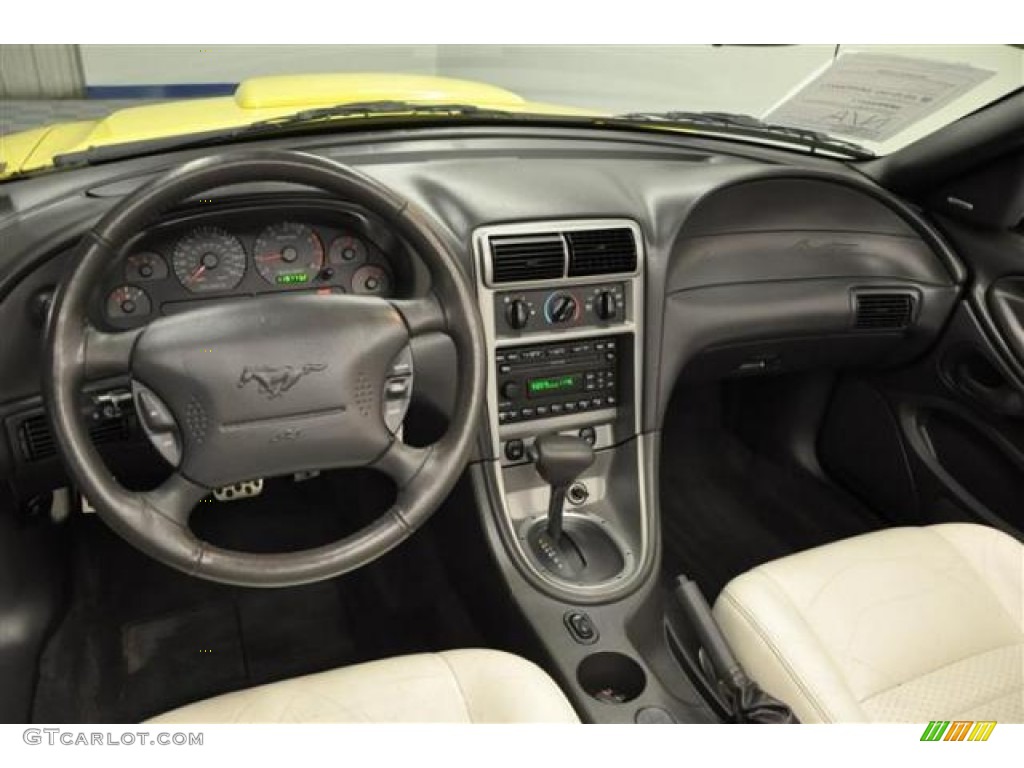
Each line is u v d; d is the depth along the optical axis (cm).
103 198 117
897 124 157
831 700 96
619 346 141
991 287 159
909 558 116
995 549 118
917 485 179
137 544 88
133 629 155
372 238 124
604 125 158
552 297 133
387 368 98
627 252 134
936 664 104
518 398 137
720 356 166
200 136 132
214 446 91
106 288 113
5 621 132
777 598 108
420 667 95
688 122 162
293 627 158
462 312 100
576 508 143
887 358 177
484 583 136
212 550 90
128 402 107
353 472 173
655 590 132
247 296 122
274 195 116
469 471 133
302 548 172
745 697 98
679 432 213
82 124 150
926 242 168
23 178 122
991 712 98
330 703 90
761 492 201
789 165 165
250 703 91
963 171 156
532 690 91
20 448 113
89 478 85
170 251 116
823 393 199
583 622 123
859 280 165
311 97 151
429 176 133
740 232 159
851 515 193
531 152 149
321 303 96
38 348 110
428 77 176
